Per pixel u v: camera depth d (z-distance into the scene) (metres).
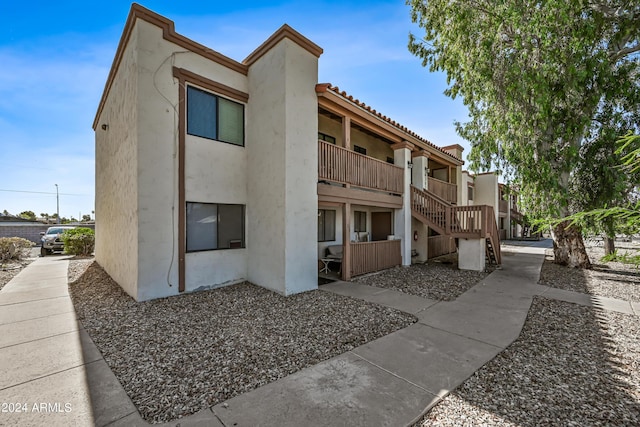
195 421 2.30
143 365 3.25
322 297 6.20
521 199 9.37
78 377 2.99
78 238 13.70
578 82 7.11
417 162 11.17
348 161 8.11
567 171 8.44
